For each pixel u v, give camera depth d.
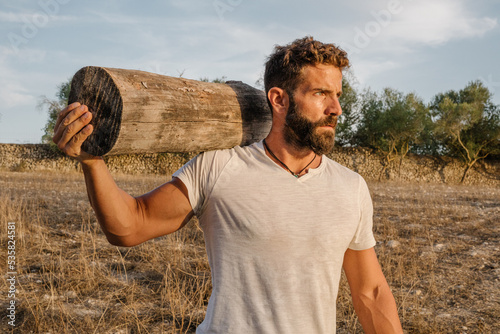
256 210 1.35
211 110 1.43
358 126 32.16
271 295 1.31
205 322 1.37
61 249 5.07
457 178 31.77
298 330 1.32
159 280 4.20
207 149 1.48
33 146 29.14
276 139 1.49
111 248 5.25
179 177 1.44
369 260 1.55
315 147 1.43
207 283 3.86
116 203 1.31
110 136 1.22
